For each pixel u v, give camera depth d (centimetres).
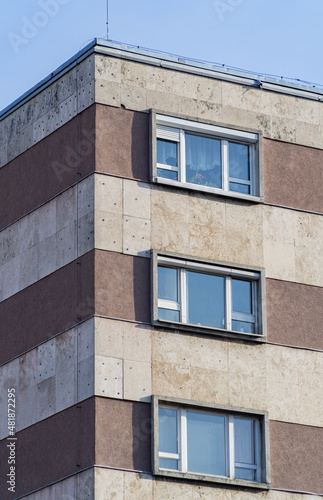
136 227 5925
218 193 6119
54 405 5875
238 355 5975
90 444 5628
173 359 5841
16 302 6241
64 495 5703
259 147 6269
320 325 6209
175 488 5697
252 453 5925
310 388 6094
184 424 5809
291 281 6200
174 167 6109
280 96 6419
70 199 6031
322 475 6003
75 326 5850
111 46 6097
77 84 6134
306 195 6350
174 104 6153
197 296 6012
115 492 5581
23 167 6397
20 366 6122
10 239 6366
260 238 6178
